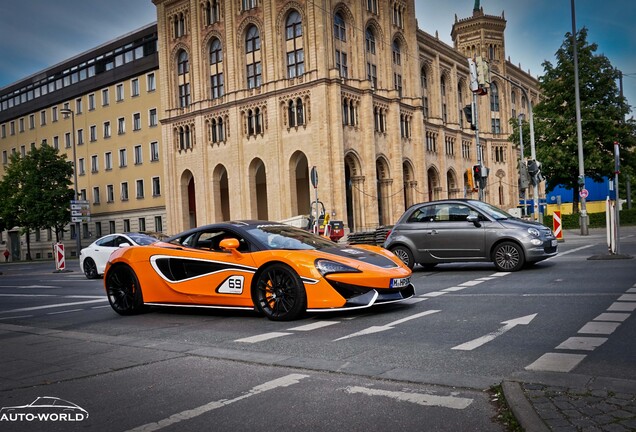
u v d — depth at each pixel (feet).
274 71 154.71
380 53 169.99
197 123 173.68
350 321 25.04
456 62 219.41
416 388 14.21
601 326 20.92
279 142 154.40
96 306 37.55
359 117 157.69
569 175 130.31
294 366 17.02
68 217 187.52
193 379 16.22
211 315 30.04
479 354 17.54
